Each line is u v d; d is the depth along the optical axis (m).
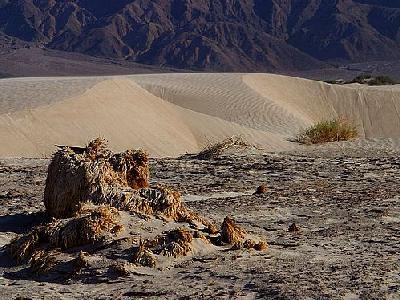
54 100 40.03
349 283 9.36
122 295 9.40
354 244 12.02
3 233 13.66
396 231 13.20
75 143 33.75
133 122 37.56
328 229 13.46
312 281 9.48
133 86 42.91
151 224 11.90
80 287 9.95
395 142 33.88
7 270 11.19
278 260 10.83
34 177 22.45
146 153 13.85
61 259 10.98
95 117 36.75
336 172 22.83
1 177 22.41
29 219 14.84
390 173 22.50
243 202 17.03
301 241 12.22
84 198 13.13
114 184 13.13
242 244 11.47
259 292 9.17
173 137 37.69
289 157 27.27
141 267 10.48
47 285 10.13
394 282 9.38
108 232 11.49
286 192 18.80
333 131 36.03
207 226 12.46
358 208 15.98
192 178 21.98
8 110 38.12
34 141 32.94
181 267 10.52
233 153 28.61
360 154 29.39
